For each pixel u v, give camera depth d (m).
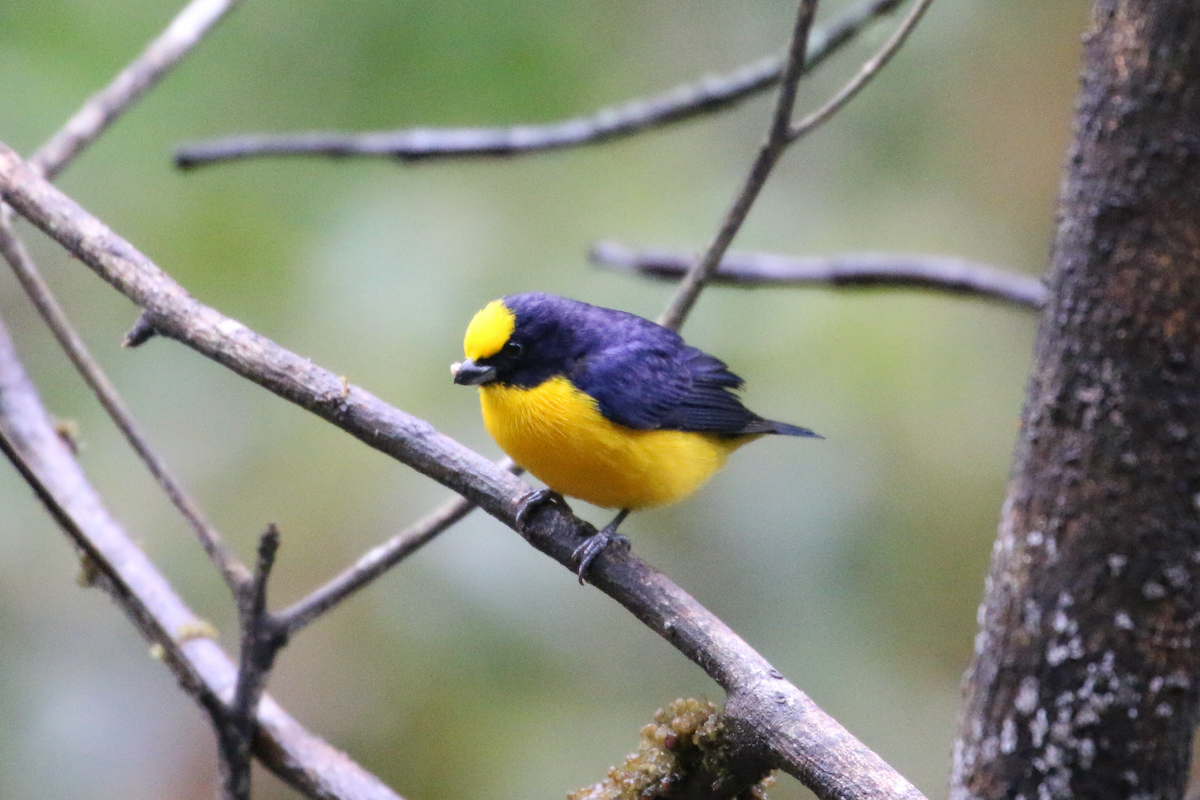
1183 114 5.52
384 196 13.47
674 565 12.49
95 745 11.74
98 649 12.06
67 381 12.60
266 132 13.41
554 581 12.20
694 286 7.98
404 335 12.79
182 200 13.30
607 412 8.21
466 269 13.17
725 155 14.30
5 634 11.81
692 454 8.70
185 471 12.45
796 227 13.73
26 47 12.84
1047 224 13.82
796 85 7.57
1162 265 5.55
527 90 13.59
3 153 7.37
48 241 12.93
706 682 12.15
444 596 12.12
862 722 11.98
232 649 11.85
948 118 14.10
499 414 8.42
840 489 12.48
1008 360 12.89
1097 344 5.68
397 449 6.63
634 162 14.12
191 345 6.75
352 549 12.33
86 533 7.38
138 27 13.14
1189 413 5.55
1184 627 5.60
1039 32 13.91
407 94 13.55
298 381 6.62
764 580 12.41
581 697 12.07
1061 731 5.68
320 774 7.30
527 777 11.71
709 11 14.44
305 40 13.59
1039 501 5.83
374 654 12.05
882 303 13.15
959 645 12.28
